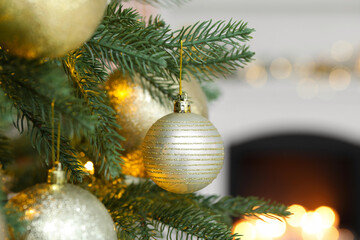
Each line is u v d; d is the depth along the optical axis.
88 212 0.44
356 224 3.23
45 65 0.44
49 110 0.48
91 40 0.51
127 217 0.56
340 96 2.92
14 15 0.43
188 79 0.60
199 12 2.90
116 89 0.57
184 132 0.50
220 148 0.51
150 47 0.54
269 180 3.26
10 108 0.47
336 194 3.26
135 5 0.81
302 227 3.09
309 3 2.90
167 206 0.59
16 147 0.69
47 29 0.43
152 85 0.58
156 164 0.50
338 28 2.93
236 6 2.90
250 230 2.84
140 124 0.58
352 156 3.10
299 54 2.94
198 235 0.54
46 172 0.61
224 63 0.57
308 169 3.25
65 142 0.52
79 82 0.50
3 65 0.45
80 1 0.43
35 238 0.43
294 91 2.94
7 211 0.43
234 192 3.17
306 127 3.02
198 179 0.51
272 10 2.92
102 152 0.51
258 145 3.06
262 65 2.92
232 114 2.99
